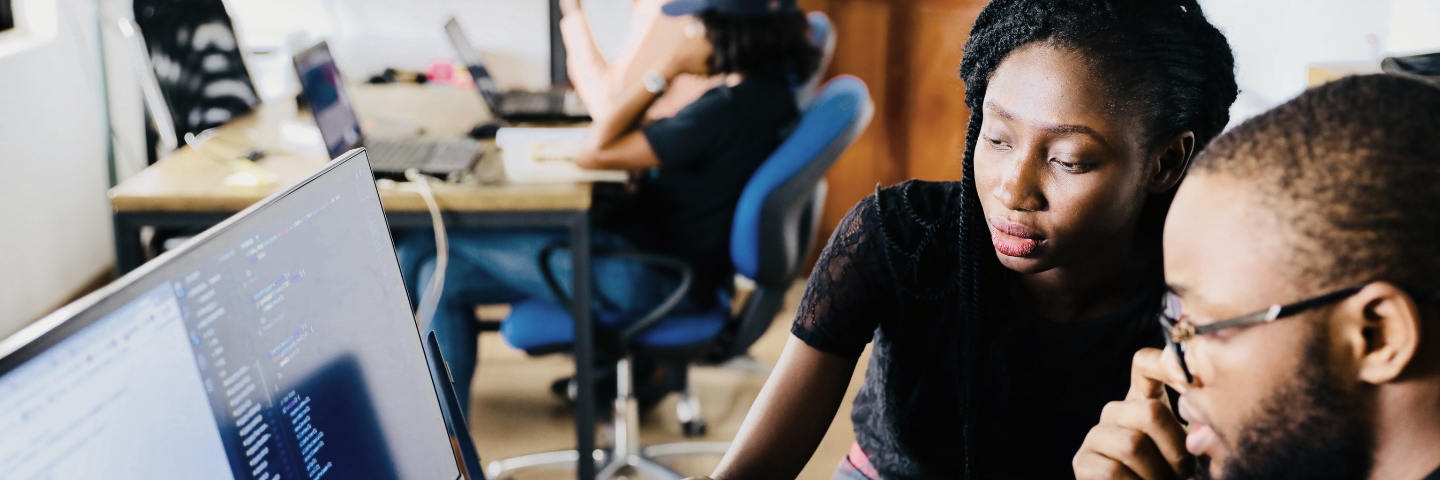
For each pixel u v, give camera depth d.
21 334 0.46
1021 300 0.85
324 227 0.72
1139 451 0.64
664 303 1.81
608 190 1.94
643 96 1.81
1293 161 0.44
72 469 0.49
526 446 2.29
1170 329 0.54
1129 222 0.76
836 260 0.92
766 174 1.77
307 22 3.30
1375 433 0.46
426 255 1.84
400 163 1.92
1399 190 0.42
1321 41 2.01
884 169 3.18
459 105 2.78
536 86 3.55
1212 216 0.48
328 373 0.70
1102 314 0.84
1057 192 0.71
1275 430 0.48
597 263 1.84
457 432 0.93
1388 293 0.42
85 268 2.57
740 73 1.81
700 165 1.83
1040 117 0.69
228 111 2.37
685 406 2.39
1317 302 0.44
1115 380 0.87
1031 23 0.69
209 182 1.84
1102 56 0.67
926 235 0.88
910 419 0.95
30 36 2.35
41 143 2.33
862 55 3.07
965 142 0.81
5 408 0.45
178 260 0.56
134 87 2.78
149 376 0.54
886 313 0.92
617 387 2.40
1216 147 0.49
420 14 3.44
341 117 2.04
